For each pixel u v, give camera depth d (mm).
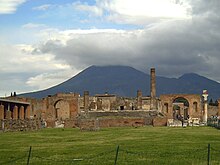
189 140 49812
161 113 117500
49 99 121812
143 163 30531
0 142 49719
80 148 41188
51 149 40438
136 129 81125
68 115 124062
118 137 56969
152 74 124062
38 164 30375
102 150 38844
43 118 117125
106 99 132875
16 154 36375
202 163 30344
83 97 131750
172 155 34812
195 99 129875
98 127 85625
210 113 137750
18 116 99562
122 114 114375
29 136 61312
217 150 37344
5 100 86750
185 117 133750
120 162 31031
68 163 30688
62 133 69875
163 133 65062
